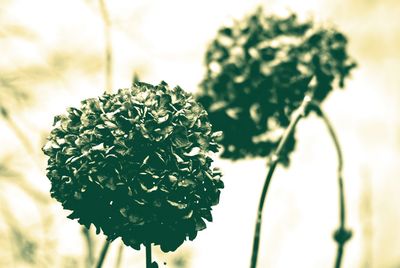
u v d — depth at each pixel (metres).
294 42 0.88
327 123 0.90
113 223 0.66
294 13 0.91
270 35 0.90
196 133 0.67
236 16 0.92
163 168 0.65
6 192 1.31
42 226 1.31
